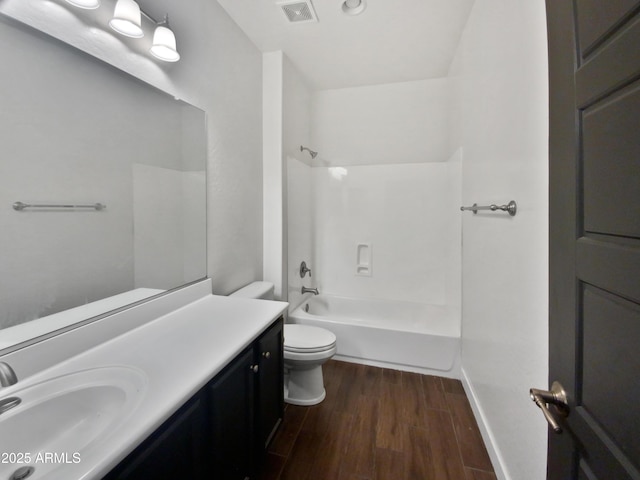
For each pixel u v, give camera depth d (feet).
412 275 9.52
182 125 4.77
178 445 2.59
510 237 4.01
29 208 2.82
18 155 2.72
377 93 9.46
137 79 3.94
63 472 1.75
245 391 3.76
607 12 1.61
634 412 1.44
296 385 6.27
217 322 4.14
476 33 5.56
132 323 3.82
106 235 3.60
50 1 2.96
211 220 5.60
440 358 7.25
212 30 5.49
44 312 2.95
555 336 2.18
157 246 4.36
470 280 6.24
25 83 2.76
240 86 6.49
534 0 3.27
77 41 3.23
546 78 3.02
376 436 5.32
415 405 6.18
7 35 2.62
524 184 3.55
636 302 1.43
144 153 4.10
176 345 3.43
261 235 7.68
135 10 3.58
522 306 3.64
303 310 8.69
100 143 3.49
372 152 9.64
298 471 4.61
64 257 3.14
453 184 7.96
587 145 1.82
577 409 1.91
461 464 4.75
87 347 3.25
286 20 6.16
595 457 1.72
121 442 1.99
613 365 1.59
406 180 9.41
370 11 5.89
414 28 6.45
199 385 2.71
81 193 3.30
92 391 2.67
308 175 9.70
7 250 2.66
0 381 2.27
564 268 2.06
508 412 4.13
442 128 8.97
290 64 7.95
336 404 6.23
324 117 9.94
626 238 1.50
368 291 9.91
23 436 2.31
